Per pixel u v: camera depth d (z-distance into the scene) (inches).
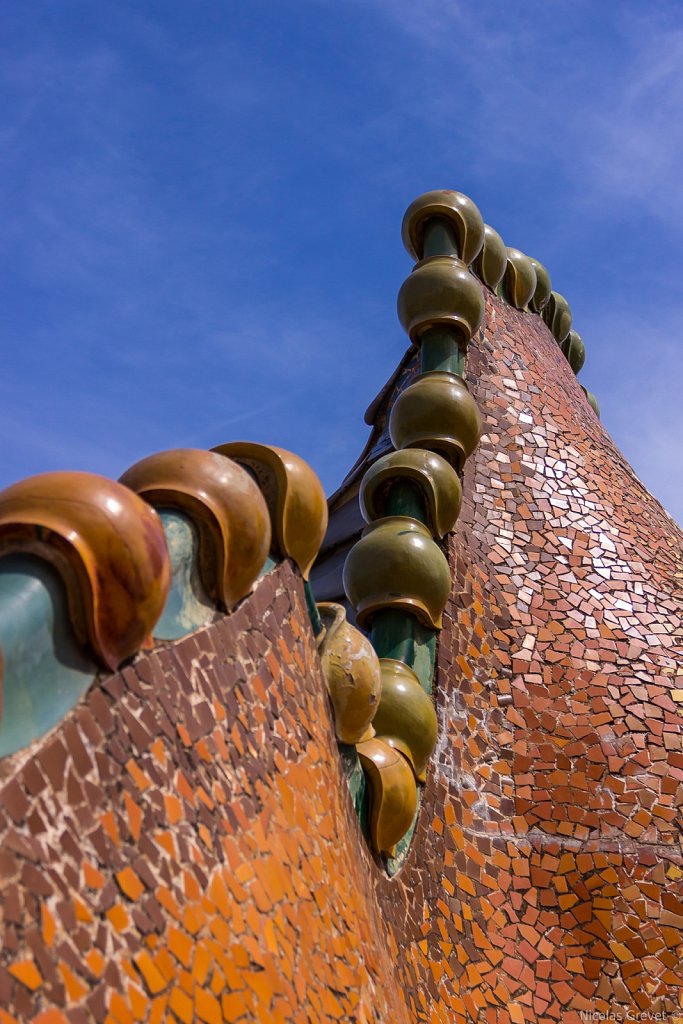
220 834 123.8
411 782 208.4
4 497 111.0
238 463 174.9
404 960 201.8
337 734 185.0
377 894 198.2
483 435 335.9
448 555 289.6
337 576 339.0
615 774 264.4
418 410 297.6
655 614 305.0
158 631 126.7
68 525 108.7
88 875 99.3
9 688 99.1
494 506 318.7
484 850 247.4
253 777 137.6
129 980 98.7
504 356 366.6
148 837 110.0
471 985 220.1
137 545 110.7
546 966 231.8
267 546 146.6
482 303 333.7
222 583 141.4
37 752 99.5
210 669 135.1
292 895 137.1
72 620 109.3
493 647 285.0
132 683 116.6
